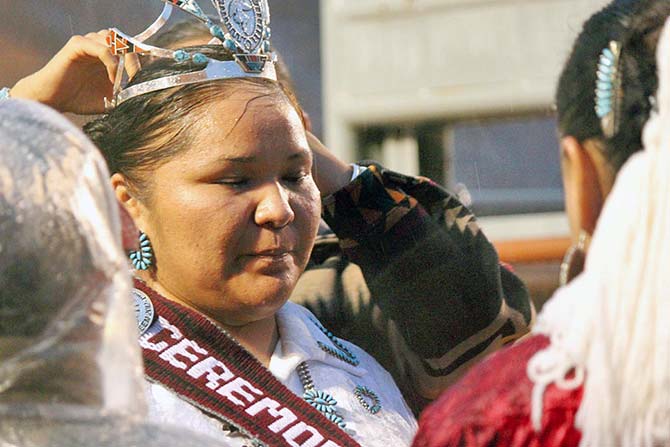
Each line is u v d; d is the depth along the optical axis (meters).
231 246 2.85
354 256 3.47
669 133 1.91
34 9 5.03
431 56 6.07
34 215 1.83
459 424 1.99
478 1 6.00
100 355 1.85
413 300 3.44
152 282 2.96
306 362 3.03
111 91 3.23
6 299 1.82
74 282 1.84
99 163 1.92
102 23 3.20
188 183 2.84
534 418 1.94
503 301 3.51
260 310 2.88
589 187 2.21
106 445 1.82
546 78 5.89
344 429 2.93
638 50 2.16
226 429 2.79
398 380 3.45
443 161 6.20
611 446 1.89
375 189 3.47
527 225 5.97
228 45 2.91
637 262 1.89
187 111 2.85
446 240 3.47
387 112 6.17
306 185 2.97
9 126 1.90
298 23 6.37
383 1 6.14
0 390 1.82
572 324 1.93
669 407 1.87
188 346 2.86
